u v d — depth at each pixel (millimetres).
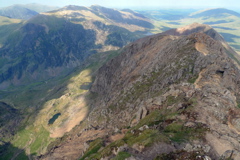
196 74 81000
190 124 41844
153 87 98625
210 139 36406
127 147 35812
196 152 29578
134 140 38969
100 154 40750
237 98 65875
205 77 75000
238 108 49438
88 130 114938
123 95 122000
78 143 100438
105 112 123375
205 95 53875
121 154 32906
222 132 39281
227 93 56344
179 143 35406
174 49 121500
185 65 92875
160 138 35969
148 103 65938
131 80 149000
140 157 32562
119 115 102812
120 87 160750
